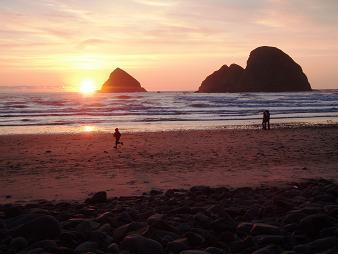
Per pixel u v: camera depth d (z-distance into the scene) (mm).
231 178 13508
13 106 66938
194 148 22062
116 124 39531
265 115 33594
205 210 7598
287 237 5828
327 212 6953
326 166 15922
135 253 5250
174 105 72750
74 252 5227
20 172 15398
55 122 41656
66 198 10867
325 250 5316
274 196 9531
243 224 6414
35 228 5891
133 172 15016
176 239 5820
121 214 7207
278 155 19094
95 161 17969
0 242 5715
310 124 39094
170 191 10812
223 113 53094
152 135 29266
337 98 105062
